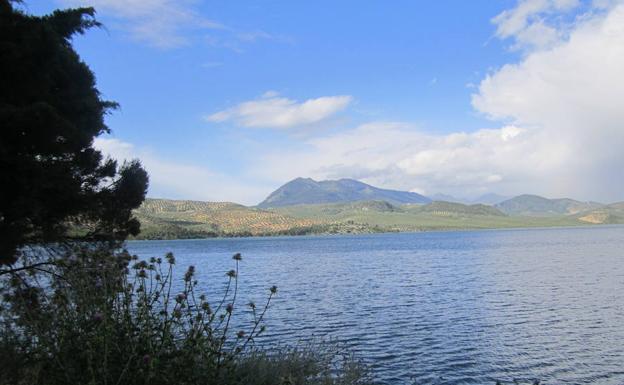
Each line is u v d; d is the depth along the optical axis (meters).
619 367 21.31
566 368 21.33
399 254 111.25
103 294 6.03
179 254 126.50
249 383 7.29
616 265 67.75
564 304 37.00
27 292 7.73
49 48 9.18
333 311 35.53
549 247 121.19
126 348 5.55
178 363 5.64
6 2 8.99
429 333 28.11
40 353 5.74
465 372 20.91
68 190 9.36
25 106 8.38
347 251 130.38
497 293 43.75
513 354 23.56
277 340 25.70
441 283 52.88
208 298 41.34
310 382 8.49
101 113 11.53
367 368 12.22
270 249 152.62
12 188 8.45
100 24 11.47
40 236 9.83
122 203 10.87
